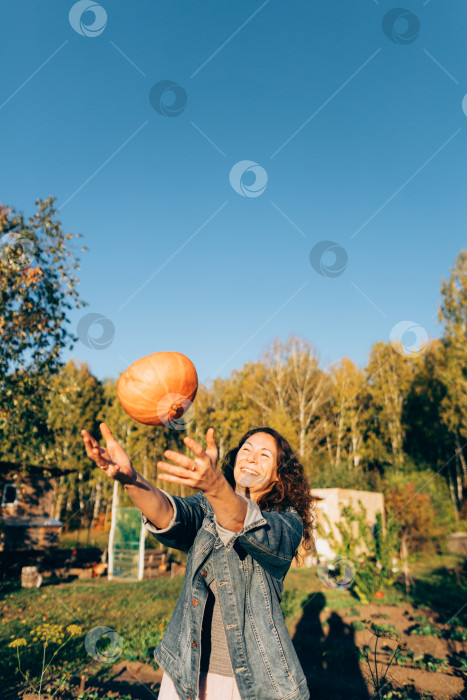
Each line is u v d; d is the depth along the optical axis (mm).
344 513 11031
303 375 28500
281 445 1903
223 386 28250
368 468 29094
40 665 5531
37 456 11703
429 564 14969
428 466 25875
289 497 1823
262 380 28891
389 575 10945
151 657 6039
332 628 7832
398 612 9203
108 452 1382
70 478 27750
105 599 10828
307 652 6473
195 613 1506
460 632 7453
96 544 24094
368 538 11125
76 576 16016
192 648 1467
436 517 15070
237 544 1555
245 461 1825
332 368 30047
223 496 1183
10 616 8641
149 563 16500
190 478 1113
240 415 25891
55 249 10477
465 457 26406
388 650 6625
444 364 23719
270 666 1422
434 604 9953
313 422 29000
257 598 1505
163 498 1526
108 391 28484
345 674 5578
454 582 12125
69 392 11492
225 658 1473
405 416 27844
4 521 15727
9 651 5996
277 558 1379
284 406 27672
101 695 4723
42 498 17031
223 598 1497
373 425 29297
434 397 25500
